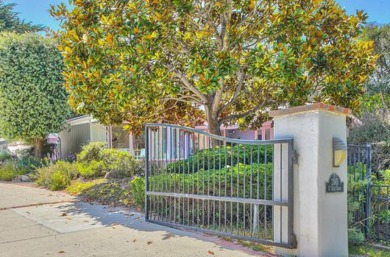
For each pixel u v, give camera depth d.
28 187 10.83
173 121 10.03
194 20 8.27
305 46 7.21
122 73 6.93
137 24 6.66
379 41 13.54
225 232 5.23
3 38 13.65
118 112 8.54
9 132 13.52
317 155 4.20
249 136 16.44
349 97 8.20
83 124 16.62
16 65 13.26
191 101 9.10
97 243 5.08
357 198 5.26
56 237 5.41
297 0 7.55
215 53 6.89
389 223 5.47
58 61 13.72
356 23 8.12
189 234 5.46
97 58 7.03
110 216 6.74
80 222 6.31
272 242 4.47
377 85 12.39
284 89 8.00
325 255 4.16
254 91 9.30
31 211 7.32
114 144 16.25
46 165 13.25
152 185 6.50
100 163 11.45
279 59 6.86
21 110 13.27
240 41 7.68
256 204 4.84
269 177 5.80
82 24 7.12
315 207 4.16
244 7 7.99
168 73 7.36
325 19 7.89
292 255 4.32
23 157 15.08
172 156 6.88
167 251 4.68
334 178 4.34
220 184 5.63
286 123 4.50
